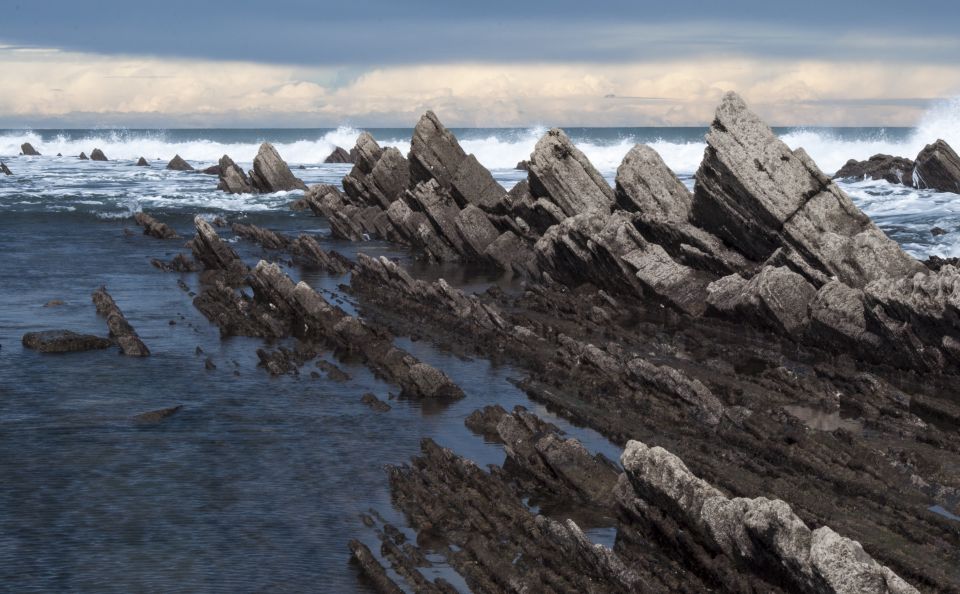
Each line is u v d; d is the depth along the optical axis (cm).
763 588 989
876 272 2261
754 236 2542
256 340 2466
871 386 1770
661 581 1071
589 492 1344
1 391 1991
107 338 2428
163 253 4028
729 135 2564
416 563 1177
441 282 2673
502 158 9981
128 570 1193
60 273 3478
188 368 2188
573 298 2759
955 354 1806
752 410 1631
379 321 2622
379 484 1473
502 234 3738
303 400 1933
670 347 2164
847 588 885
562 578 1080
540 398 1867
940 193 5697
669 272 2577
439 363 2194
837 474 1351
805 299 2178
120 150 13062
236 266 3481
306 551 1242
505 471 1473
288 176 6894
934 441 1496
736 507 1038
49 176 8344
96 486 1476
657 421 1656
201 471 1538
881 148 8906
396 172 4872
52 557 1231
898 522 1192
